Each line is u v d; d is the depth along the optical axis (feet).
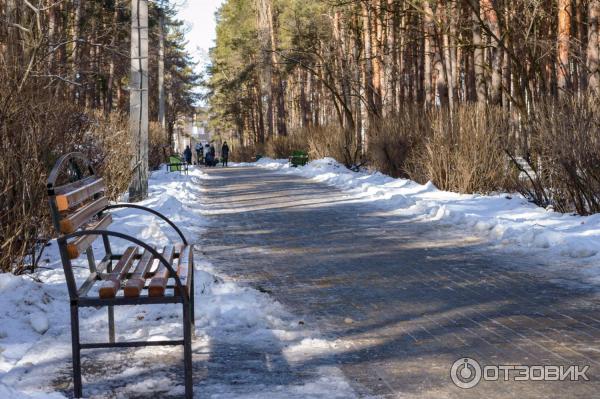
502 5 80.28
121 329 20.36
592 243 32.63
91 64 82.69
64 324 20.85
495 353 18.29
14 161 26.43
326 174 92.89
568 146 42.55
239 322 21.07
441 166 63.77
